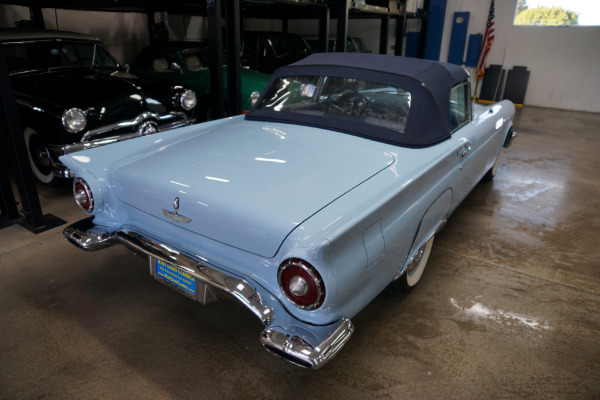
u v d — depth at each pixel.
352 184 1.60
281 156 1.84
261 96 2.57
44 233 2.99
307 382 1.74
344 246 1.33
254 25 11.38
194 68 5.64
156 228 1.78
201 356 1.88
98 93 3.53
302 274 1.29
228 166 1.75
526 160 5.30
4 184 3.05
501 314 2.22
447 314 2.21
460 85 2.47
